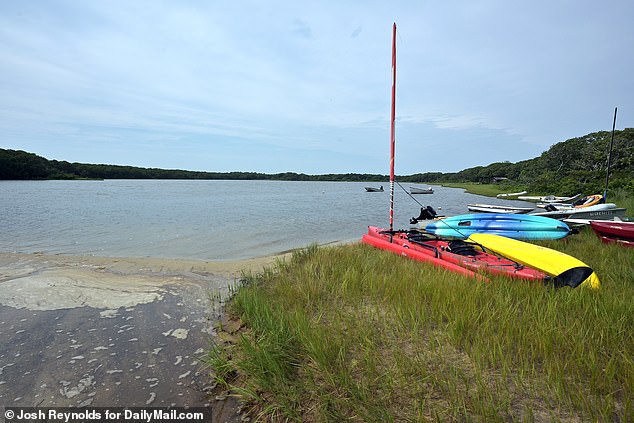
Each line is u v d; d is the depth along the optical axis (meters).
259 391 3.33
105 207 24.42
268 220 19.09
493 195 44.84
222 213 22.25
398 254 8.16
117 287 6.80
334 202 34.12
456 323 3.93
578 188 30.30
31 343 4.45
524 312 4.25
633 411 2.61
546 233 9.74
